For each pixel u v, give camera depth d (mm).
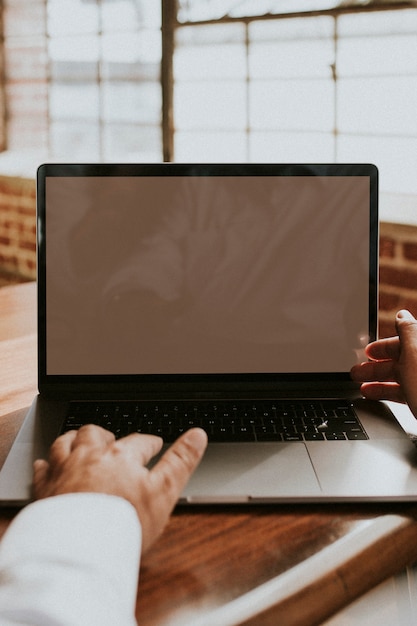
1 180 3035
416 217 1928
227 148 2521
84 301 904
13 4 3119
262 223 917
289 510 646
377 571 590
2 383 960
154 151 2730
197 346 910
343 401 868
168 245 911
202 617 499
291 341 913
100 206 910
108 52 2801
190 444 583
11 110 3301
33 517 465
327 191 918
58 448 575
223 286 915
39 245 902
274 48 2301
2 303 1379
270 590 530
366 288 917
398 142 2102
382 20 2037
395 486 667
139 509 511
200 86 2527
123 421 803
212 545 589
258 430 784
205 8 2432
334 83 2195
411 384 780
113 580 427
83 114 2984
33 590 394
